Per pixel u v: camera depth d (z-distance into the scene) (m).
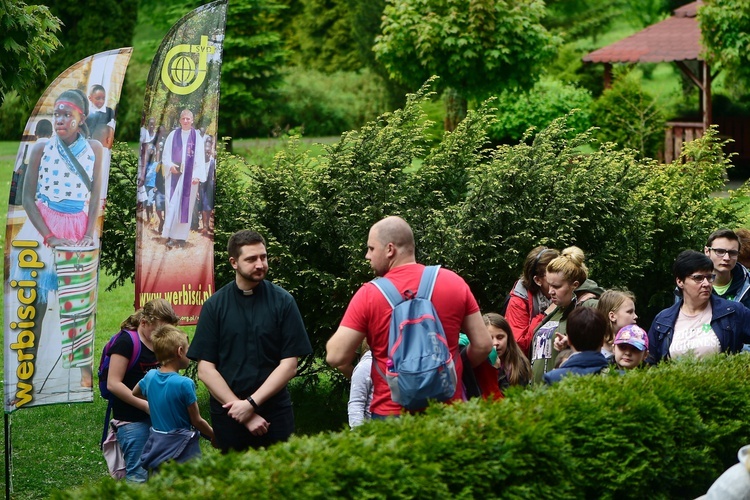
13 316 7.71
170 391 6.62
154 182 8.75
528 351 7.65
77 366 7.88
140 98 36.84
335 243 9.33
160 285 8.78
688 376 6.20
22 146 7.70
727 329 7.01
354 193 9.23
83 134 7.83
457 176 9.99
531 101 26.55
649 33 27.92
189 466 4.34
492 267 9.24
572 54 39.28
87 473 8.38
